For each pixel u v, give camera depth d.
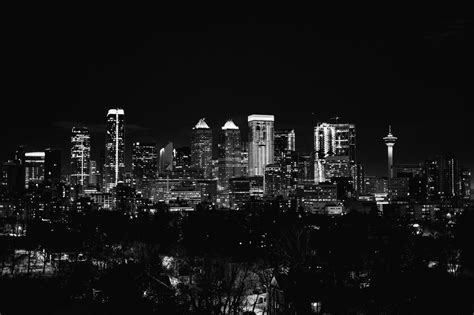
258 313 111.25
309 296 104.50
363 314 100.75
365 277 123.88
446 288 100.69
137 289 116.38
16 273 174.88
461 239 194.12
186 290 108.19
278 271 134.88
